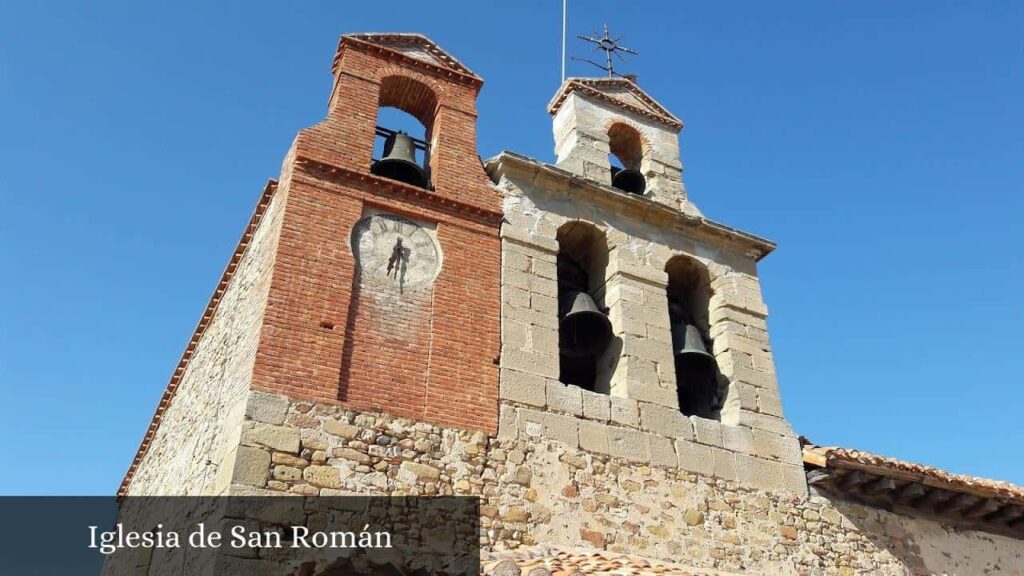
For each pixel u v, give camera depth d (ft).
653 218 56.08
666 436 47.16
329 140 47.32
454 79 55.11
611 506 43.14
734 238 58.08
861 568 48.55
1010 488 53.83
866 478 50.21
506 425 42.86
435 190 49.19
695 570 41.27
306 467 36.63
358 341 41.52
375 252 44.88
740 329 54.70
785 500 48.65
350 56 52.29
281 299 40.45
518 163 52.08
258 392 37.42
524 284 48.32
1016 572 53.67
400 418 40.29
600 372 50.72
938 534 52.80
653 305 52.13
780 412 52.21
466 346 44.27
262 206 49.73
